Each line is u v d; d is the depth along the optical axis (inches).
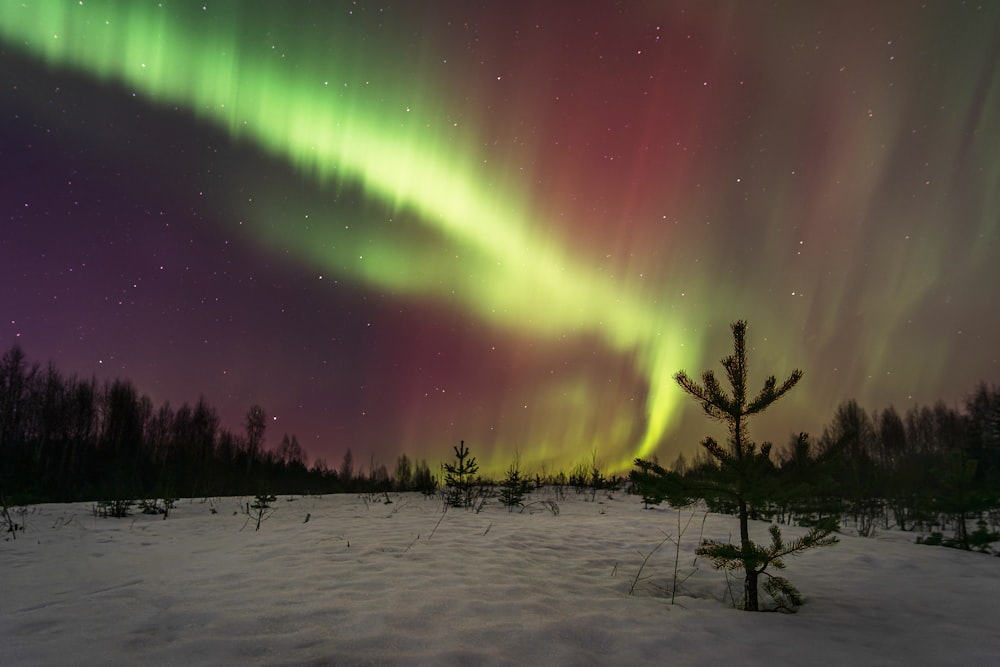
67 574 192.7
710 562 238.8
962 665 119.1
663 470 181.9
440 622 136.4
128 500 450.0
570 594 173.2
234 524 343.6
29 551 242.7
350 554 225.8
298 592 162.4
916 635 141.1
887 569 236.8
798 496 167.5
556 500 555.2
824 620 154.3
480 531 310.2
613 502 545.3
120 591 163.8
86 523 352.5
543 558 237.5
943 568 240.4
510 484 508.1
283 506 477.7
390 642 121.8
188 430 1348.4
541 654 118.7
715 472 175.9
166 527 330.3
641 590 188.2
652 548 274.5
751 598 168.2
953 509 345.1
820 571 231.8
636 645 127.0
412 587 170.1
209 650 115.7
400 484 720.3
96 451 1156.5
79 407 1237.7
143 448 1238.9
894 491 518.6
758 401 175.3
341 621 135.3
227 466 1163.3
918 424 1246.9
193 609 144.5
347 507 467.5
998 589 198.8
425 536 281.4
